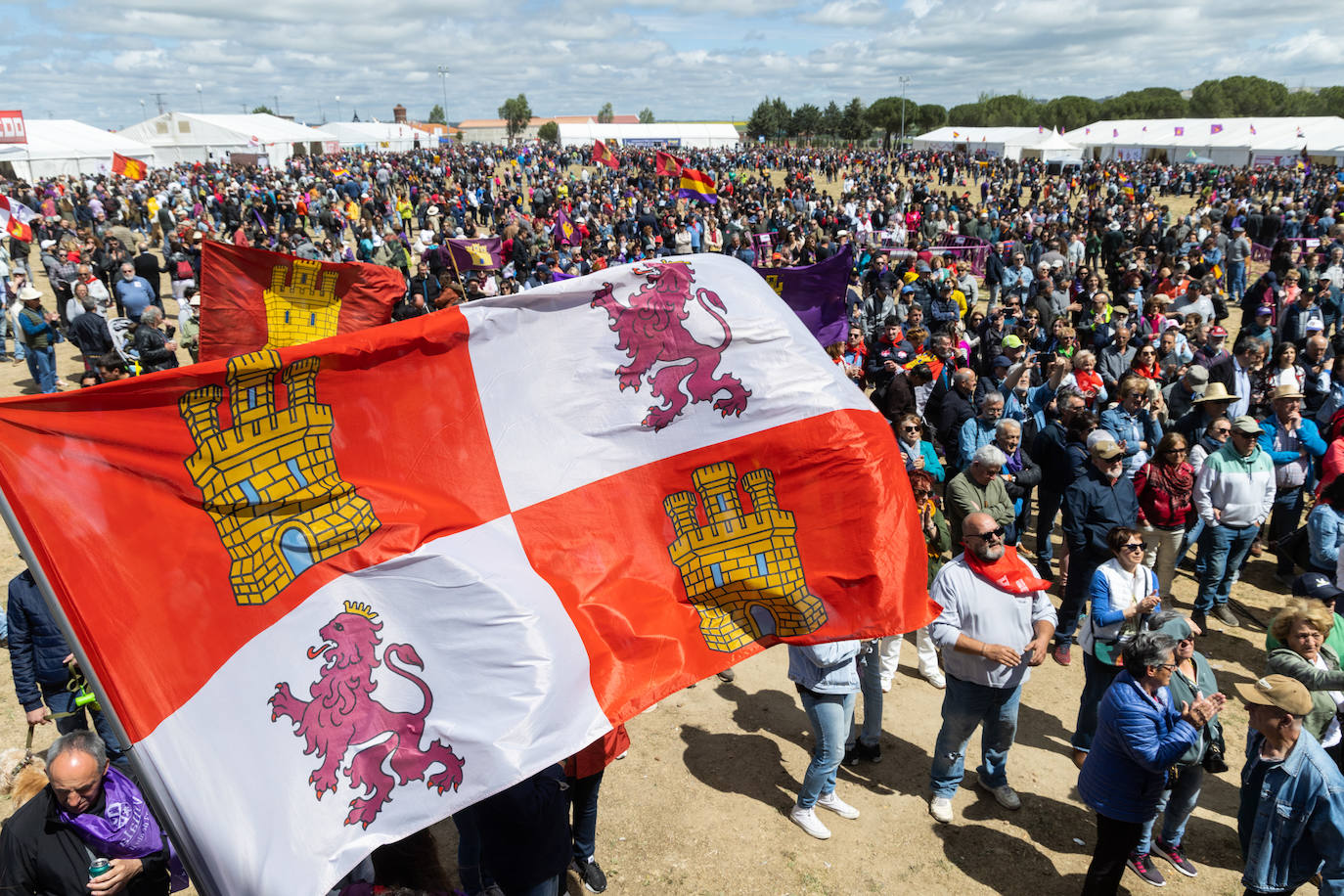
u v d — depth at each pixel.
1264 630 7.66
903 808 5.50
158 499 2.67
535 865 3.74
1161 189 48.03
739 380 3.72
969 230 25.59
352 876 3.56
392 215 33.84
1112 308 16.12
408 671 2.98
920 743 6.15
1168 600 7.46
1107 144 65.31
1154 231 25.14
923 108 122.38
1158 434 8.80
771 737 6.23
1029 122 142.12
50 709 5.18
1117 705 4.25
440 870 3.69
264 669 2.76
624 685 3.27
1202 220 23.69
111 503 2.57
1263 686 4.02
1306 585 6.31
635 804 5.53
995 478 6.85
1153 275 18.75
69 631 2.47
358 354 3.09
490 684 3.06
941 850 5.14
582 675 3.20
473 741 2.96
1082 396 7.85
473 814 3.76
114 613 2.54
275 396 2.93
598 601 3.37
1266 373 10.62
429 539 3.15
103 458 2.58
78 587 2.50
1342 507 6.86
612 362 3.62
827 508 3.67
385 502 3.08
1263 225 25.56
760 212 32.09
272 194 31.77
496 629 3.12
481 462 3.35
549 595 3.27
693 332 3.70
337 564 2.97
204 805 2.56
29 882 3.43
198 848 2.56
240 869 2.58
